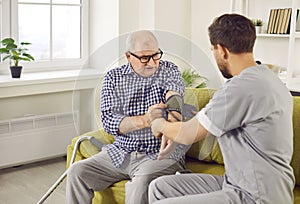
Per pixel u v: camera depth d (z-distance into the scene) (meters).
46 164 4.24
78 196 2.59
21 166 4.17
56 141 4.29
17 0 4.22
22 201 3.43
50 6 4.45
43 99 4.32
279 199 2.05
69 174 2.60
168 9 4.68
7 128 4.02
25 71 4.33
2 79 3.92
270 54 4.48
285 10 4.17
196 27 4.88
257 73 2.11
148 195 2.37
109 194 2.62
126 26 4.54
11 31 4.22
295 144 2.52
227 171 2.19
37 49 4.43
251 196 2.05
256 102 2.05
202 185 2.33
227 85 2.11
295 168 2.51
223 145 2.18
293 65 4.36
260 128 2.05
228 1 4.59
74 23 4.64
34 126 4.16
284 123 2.09
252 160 2.06
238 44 2.17
